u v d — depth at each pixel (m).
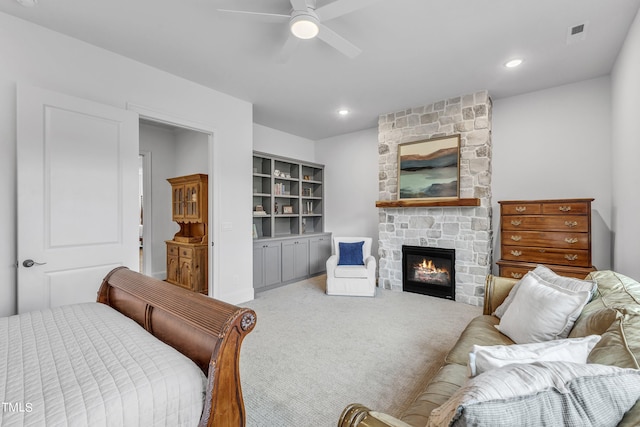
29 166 2.19
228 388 1.18
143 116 3.01
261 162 5.38
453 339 2.83
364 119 4.98
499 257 4.09
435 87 3.68
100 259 2.54
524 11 2.26
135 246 2.77
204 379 1.19
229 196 3.85
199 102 3.50
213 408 1.13
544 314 1.64
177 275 4.75
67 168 2.37
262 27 2.44
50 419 0.87
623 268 2.84
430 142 4.25
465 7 2.21
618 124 2.95
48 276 2.27
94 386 1.01
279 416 1.77
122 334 1.39
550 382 0.72
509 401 0.66
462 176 4.00
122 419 0.96
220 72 3.21
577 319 1.55
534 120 3.84
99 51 2.70
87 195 2.47
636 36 2.29
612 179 3.29
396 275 4.61
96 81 2.68
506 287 2.29
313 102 4.16
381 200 4.75
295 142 6.02
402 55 2.90
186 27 2.44
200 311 1.33
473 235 3.93
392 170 4.63
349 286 4.31
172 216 5.05
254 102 4.14
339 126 5.41
